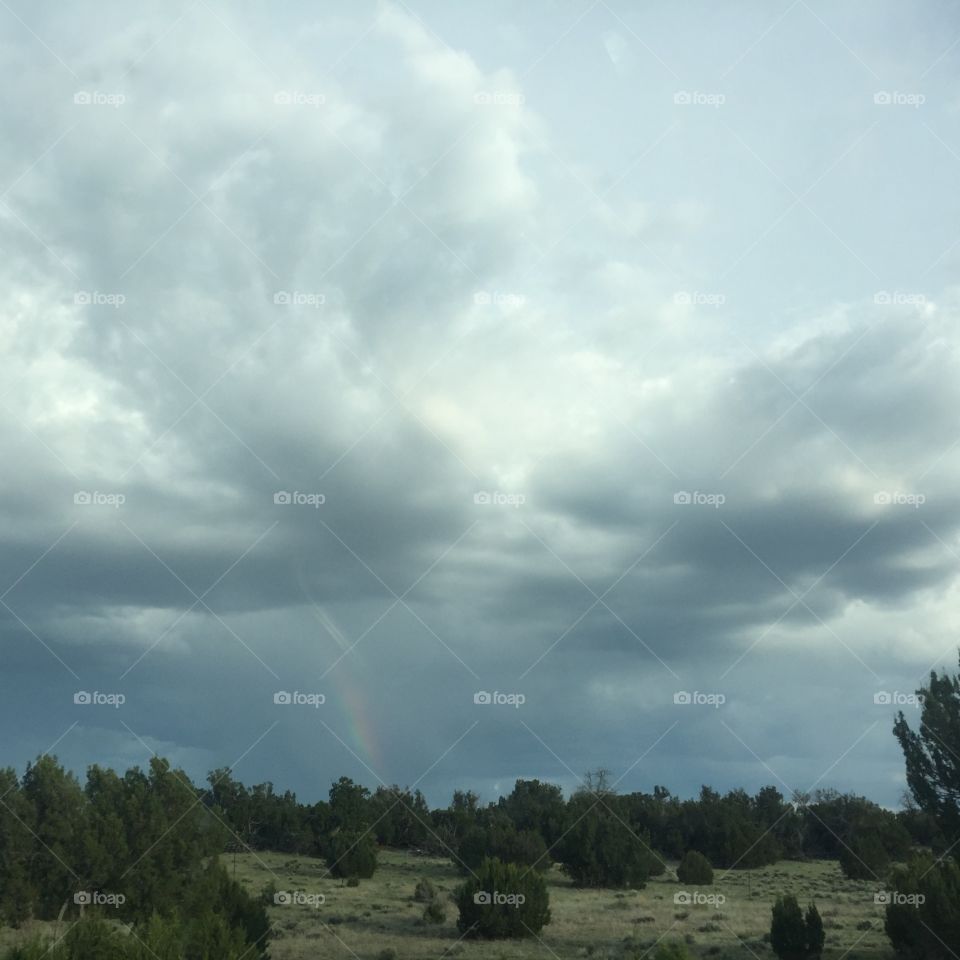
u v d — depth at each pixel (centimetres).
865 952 4075
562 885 7356
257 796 9669
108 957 2772
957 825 4731
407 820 10350
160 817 4919
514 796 11312
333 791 10244
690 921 5141
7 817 4697
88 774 5203
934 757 4853
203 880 4403
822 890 7200
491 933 4575
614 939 4534
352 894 6425
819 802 10956
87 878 4681
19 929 4447
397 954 4084
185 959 3039
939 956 3812
